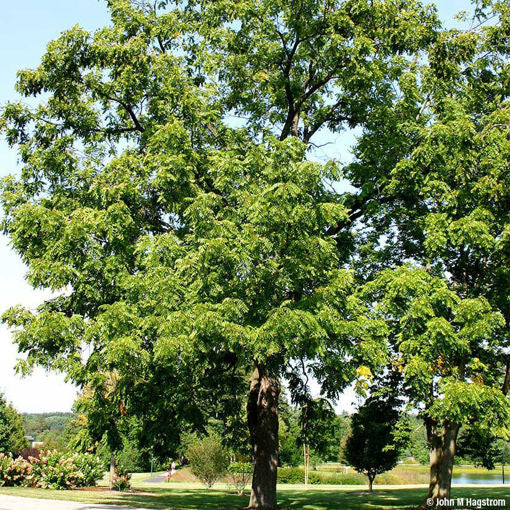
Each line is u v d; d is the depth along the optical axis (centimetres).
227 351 1432
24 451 4331
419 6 1567
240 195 1188
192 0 1652
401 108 1582
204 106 1431
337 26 1479
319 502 2175
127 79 1411
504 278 1500
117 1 1505
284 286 1120
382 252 1725
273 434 1589
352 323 1201
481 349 1630
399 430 2100
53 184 1509
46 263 1223
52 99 1490
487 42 1634
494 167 1377
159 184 1252
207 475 3228
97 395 1389
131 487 3173
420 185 1420
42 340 1148
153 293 1113
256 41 1542
